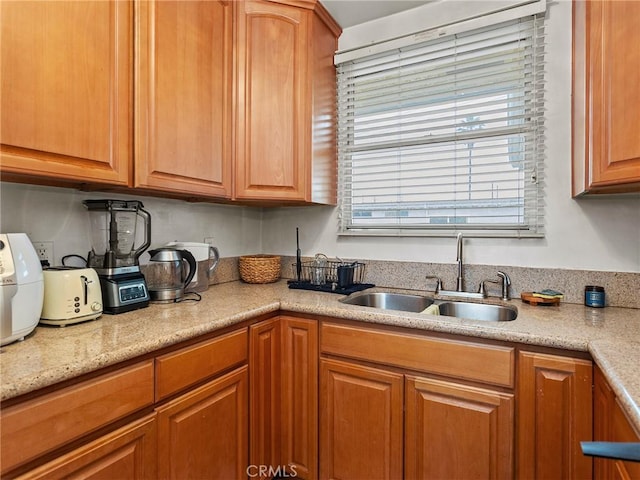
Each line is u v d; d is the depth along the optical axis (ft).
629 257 4.96
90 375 2.98
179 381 3.77
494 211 5.89
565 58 5.32
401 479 4.47
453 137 6.15
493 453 3.98
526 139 5.63
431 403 4.28
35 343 3.28
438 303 5.71
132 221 5.18
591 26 4.04
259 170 5.87
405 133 6.57
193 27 4.98
